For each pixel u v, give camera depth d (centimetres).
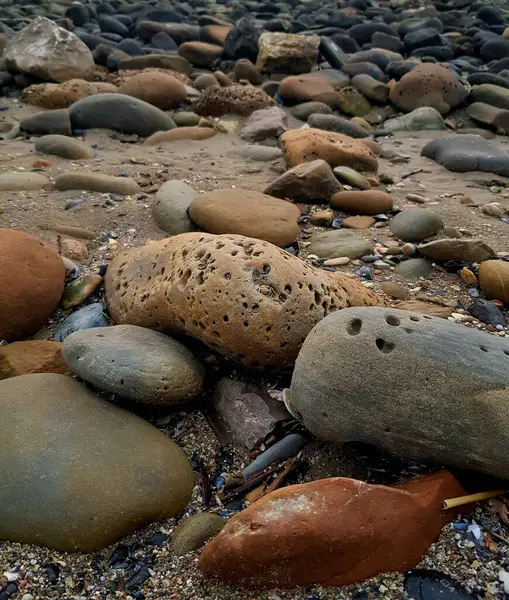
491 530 36
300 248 66
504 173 90
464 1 275
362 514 33
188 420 45
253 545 32
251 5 283
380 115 129
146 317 49
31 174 80
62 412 41
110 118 106
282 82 131
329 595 33
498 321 54
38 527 36
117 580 35
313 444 42
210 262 45
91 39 175
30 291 53
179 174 86
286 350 44
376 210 74
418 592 33
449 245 62
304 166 77
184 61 150
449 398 35
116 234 69
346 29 236
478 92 129
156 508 38
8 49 130
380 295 55
